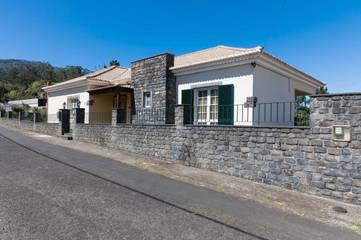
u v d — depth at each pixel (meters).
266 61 11.23
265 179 7.80
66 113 16.47
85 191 5.92
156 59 13.87
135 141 11.73
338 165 6.55
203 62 12.01
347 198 6.39
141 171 8.33
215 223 4.64
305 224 4.88
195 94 12.77
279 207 5.77
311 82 15.20
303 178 7.09
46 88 21.84
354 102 6.35
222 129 8.80
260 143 7.94
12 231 3.88
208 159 9.16
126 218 4.60
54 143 13.33
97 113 17.25
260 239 4.14
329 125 6.70
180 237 4.02
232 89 11.30
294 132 7.28
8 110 27.62
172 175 8.10
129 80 16.62
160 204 5.43
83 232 3.97
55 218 4.41
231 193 6.61
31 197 5.33
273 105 11.91
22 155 9.60
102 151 11.73
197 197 6.08
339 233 4.57
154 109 13.73
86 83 17.72
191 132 9.66
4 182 6.25
